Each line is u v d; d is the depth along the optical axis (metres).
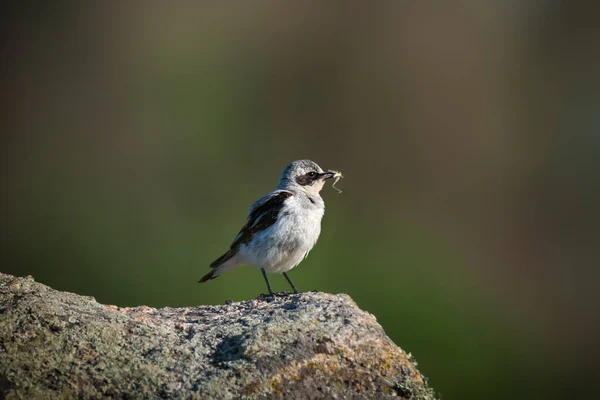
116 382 4.91
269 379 5.03
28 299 5.42
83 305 5.59
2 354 4.95
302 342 5.28
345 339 5.36
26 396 4.70
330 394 5.07
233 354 5.20
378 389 5.18
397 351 5.41
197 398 4.83
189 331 5.53
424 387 5.29
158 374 4.99
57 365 4.96
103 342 5.20
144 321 5.64
